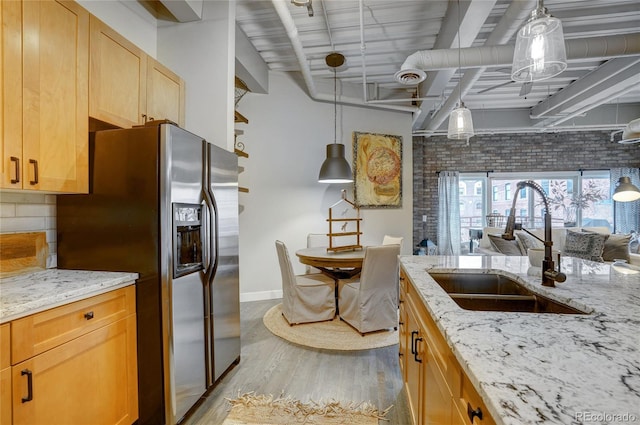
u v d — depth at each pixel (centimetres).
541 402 54
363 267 294
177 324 176
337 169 395
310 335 298
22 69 141
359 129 483
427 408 123
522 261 207
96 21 181
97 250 177
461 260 212
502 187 703
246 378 226
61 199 182
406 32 338
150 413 172
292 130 446
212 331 209
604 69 392
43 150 151
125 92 203
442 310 105
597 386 59
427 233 712
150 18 269
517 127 600
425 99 435
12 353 113
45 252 182
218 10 269
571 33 328
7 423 111
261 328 317
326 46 368
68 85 164
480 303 146
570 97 459
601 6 290
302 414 187
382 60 403
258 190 429
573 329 88
